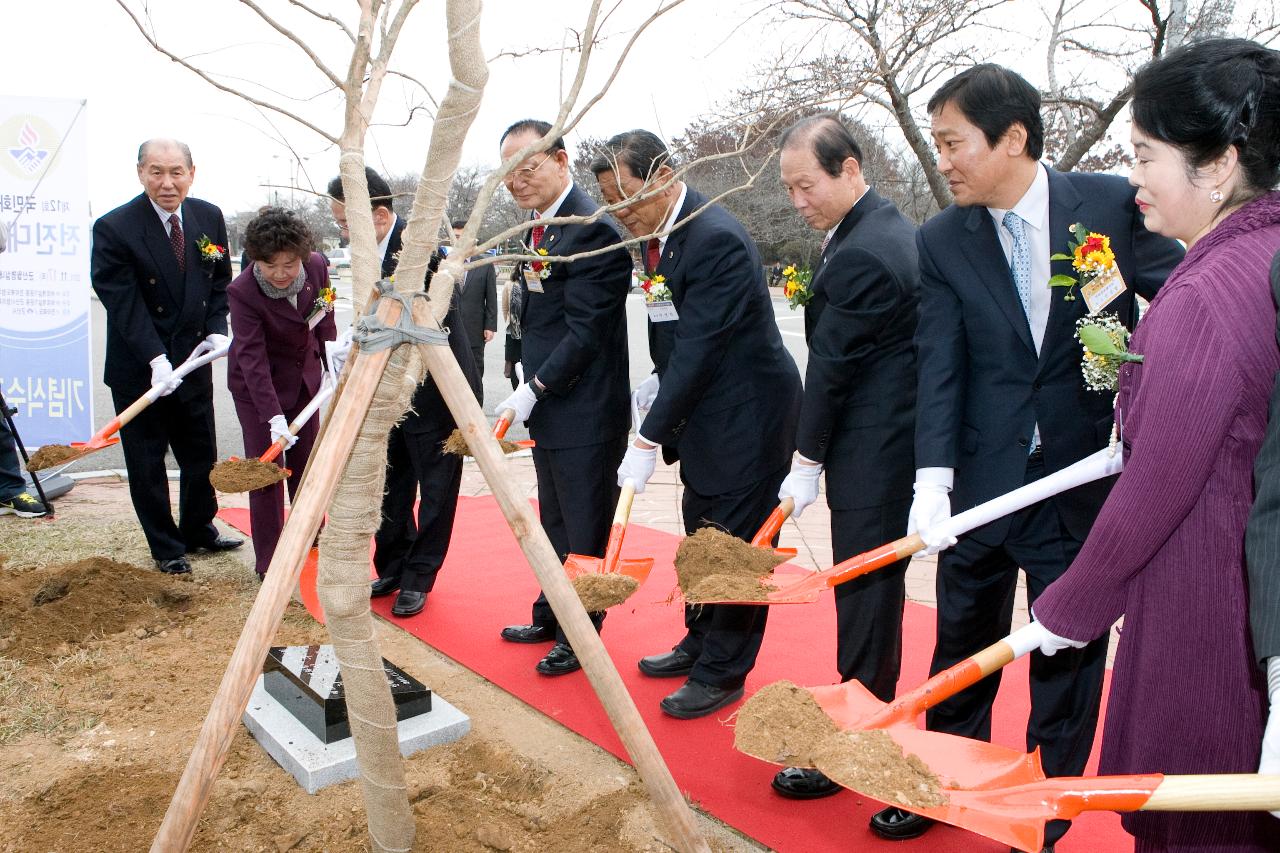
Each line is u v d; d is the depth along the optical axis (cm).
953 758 180
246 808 262
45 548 496
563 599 185
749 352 313
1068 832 257
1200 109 154
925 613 420
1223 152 156
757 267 310
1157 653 164
